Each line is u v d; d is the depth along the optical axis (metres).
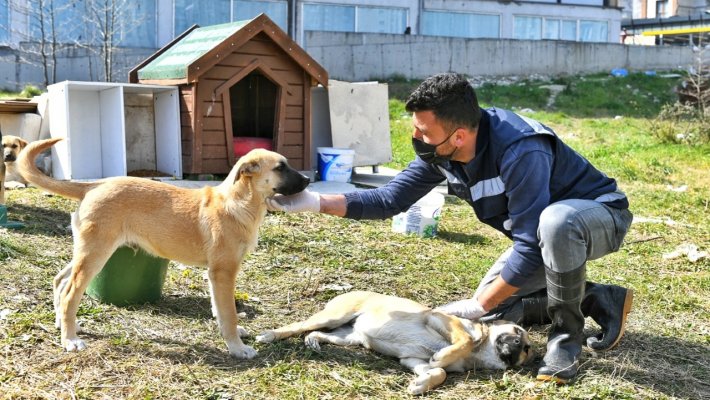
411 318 4.11
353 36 21.59
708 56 24.81
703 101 15.62
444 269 6.04
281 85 8.83
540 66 23.95
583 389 3.78
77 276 3.99
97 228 4.02
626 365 4.12
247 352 4.04
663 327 4.88
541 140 3.92
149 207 4.15
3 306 4.44
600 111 19.38
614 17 27.72
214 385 3.65
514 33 26.28
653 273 6.29
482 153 3.95
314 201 4.29
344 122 9.77
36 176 4.12
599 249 3.97
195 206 4.18
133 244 4.32
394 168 11.17
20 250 5.54
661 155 12.89
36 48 18.31
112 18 17.30
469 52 23.03
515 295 4.59
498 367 4.07
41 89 18.16
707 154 12.98
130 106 9.02
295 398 3.56
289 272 5.72
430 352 4.04
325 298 5.17
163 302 4.86
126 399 3.45
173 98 8.58
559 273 3.83
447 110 3.76
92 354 3.88
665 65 25.62
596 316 4.32
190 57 8.51
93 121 8.77
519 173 3.82
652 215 8.73
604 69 24.84
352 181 9.60
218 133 8.54
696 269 6.46
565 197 4.12
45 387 3.51
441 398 3.66
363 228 7.29
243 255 4.15
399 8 24.09
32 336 4.05
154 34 20.17
